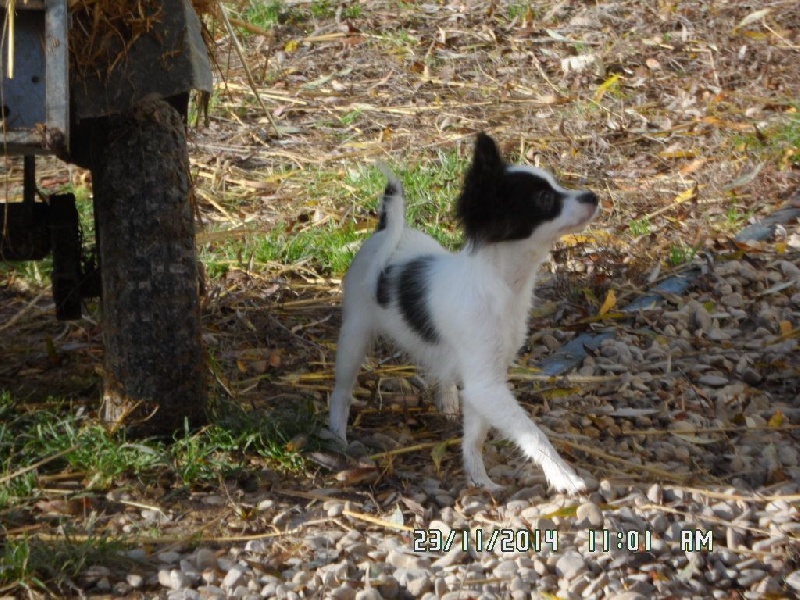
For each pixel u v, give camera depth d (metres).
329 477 5.64
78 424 5.80
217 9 6.07
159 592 4.62
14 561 4.59
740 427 6.24
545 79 11.72
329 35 12.59
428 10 13.27
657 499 5.41
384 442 6.07
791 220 8.88
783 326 7.31
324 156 10.07
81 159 5.89
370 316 6.18
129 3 5.03
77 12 4.95
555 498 5.44
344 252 8.27
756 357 7.09
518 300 5.62
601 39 12.51
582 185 9.53
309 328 7.53
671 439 6.16
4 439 5.50
